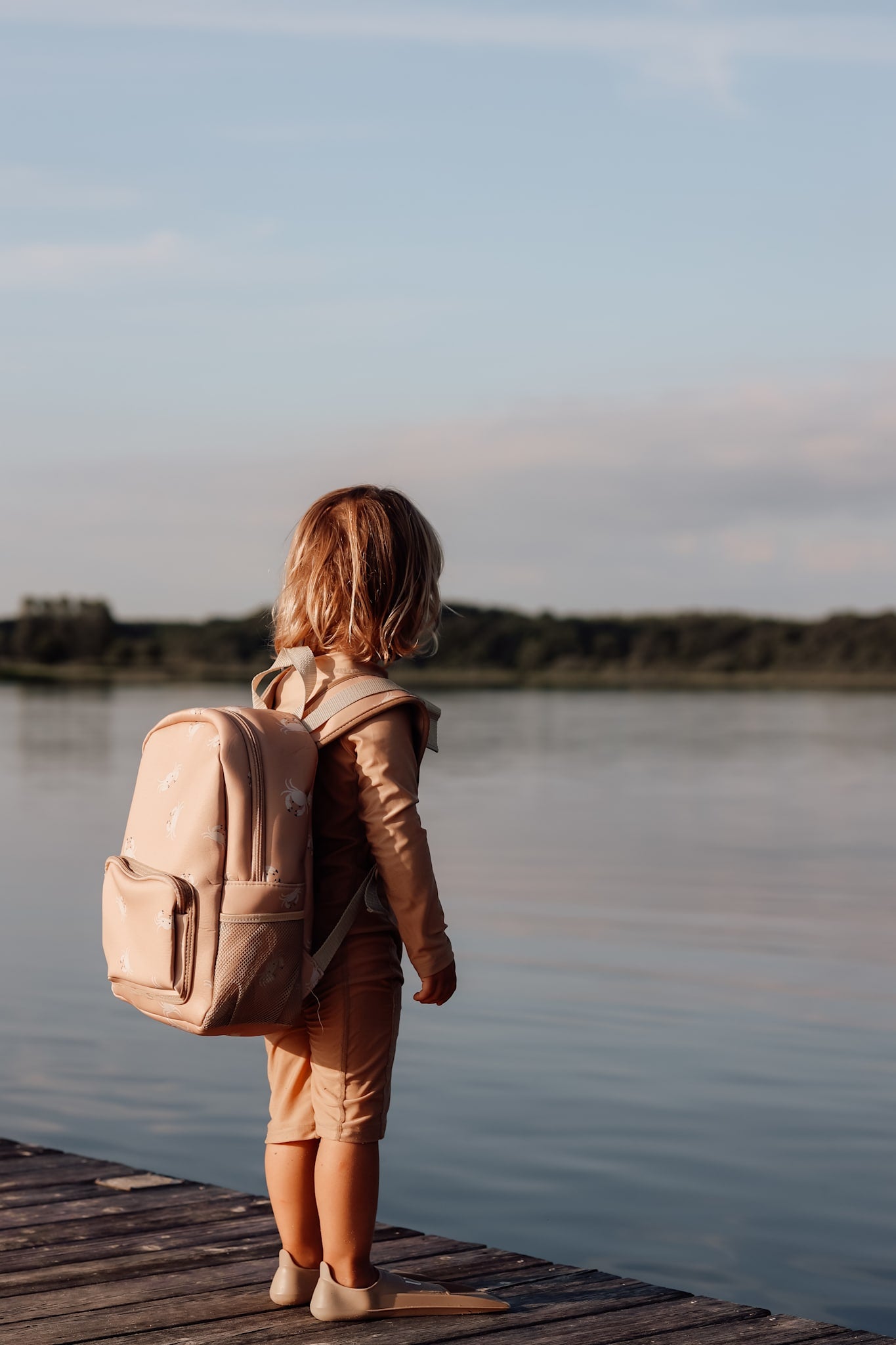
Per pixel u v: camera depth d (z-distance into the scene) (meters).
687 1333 2.47
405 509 2.57
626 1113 5.33
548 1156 4.78
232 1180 4.43
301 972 2.28
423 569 2.56
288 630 2.58
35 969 8.59
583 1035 6.71
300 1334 2.43
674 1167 4.66
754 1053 6.36
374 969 2.43
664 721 47.47
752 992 7.80
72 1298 2.63
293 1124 2.56
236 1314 2.53
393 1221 4.12
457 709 56.41
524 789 23.06
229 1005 2.19
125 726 42.16
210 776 2.24
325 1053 2.42
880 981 8.13
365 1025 2.41
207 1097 5.57
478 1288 2.74
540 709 56.56
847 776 25.91
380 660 2.55
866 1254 3.86
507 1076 5.91
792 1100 5.54
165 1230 3.11
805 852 14.96
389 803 2.36
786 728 43.78
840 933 9.88
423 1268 2.87
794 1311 3.44
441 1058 6.24
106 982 8.16
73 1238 3.04
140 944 2.26
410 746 2.43
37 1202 3.34
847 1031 6.81
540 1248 3.90
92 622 89.50
